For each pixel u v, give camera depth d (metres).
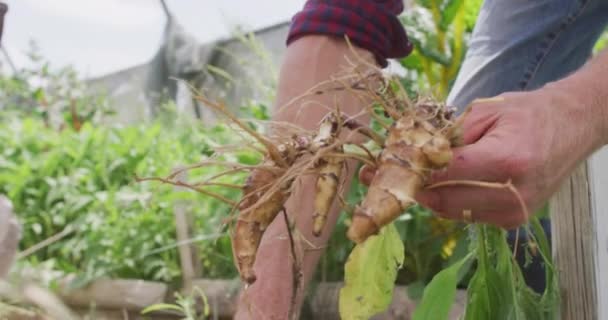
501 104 0.91
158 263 2.32
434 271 2.08
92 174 2.77
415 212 2.01
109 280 2.31
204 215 2.36
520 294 1.19
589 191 1.23
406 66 2.33
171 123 3.58
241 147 0.94
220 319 2.12
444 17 2.27
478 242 1.12
